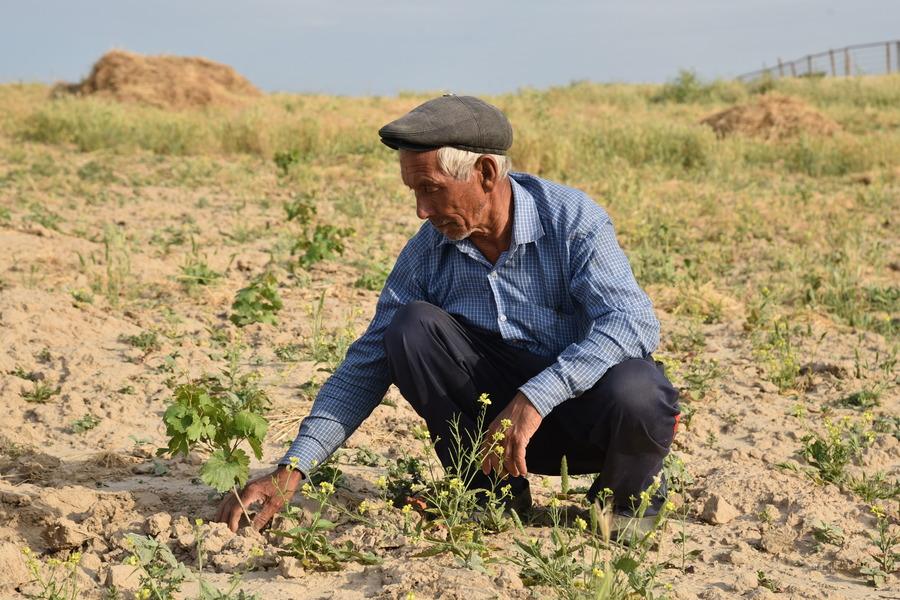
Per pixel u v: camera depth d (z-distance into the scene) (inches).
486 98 1082.7
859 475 161.6
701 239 393.1
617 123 808.9
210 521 130.3
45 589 107.0
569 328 123.6
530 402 113.3
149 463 156.6
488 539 124.9
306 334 238.4
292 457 125.8
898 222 429.4
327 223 398.9
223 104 965.2
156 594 105.3
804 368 227.0
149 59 990.4
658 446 119.5
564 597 108.0
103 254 313.3
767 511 139.8
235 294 273.6
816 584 120.6
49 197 436.1
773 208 458.0
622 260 121.2
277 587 111.5
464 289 125.9
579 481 152.4
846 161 628.4
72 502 136.8
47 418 177.8
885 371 223.1
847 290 293.3
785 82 1234.6
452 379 124.3
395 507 135.6
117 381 198.2
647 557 124.6
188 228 375.6
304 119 682.8
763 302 270.7
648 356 122.0
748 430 185.5
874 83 1194.6
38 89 1053.2
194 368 208.5
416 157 112.0
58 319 232.2
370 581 112.9
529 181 124.1
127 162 579.5
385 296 131.6
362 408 131.1
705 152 644.7
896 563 126.0
